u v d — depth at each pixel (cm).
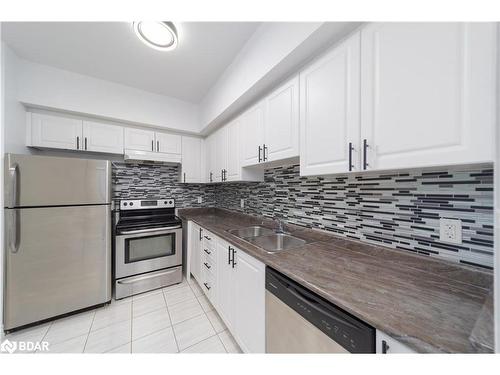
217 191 333
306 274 91
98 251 195
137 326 169
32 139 198
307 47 112
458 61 63
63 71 205
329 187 146
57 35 158
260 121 167
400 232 105
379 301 70
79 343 150
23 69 186
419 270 94
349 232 132
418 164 73
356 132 93
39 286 169
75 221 184
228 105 197
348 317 69
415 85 73
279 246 174
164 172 300
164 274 239
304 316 84
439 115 67
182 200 314
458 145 63
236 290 142
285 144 139
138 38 160
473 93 60
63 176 179
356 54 93
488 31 58
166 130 279
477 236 81
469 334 54
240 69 174
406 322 58
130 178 276
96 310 192
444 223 90
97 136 231
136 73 212
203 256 215
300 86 127
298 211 173
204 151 308
